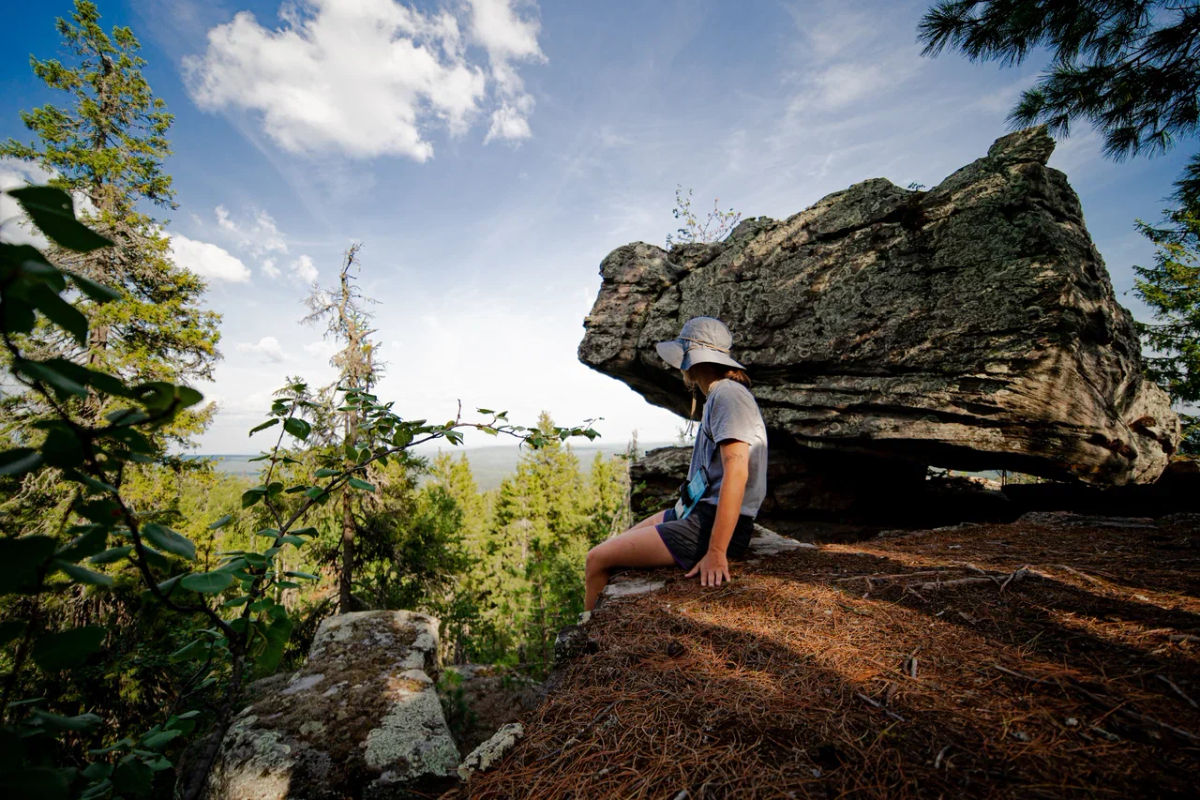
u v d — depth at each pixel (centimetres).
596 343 858
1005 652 171
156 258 1020
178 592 102
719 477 287
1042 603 208
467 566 1409
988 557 296
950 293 562
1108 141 495
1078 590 219
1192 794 104
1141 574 237
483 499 3762
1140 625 180
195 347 1046
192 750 314
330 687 321
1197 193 483
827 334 633
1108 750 120
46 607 561
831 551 332
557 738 146
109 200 1003
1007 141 579
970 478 811
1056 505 705
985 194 563
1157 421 639
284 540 139
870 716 141
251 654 123
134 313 960
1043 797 107
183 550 93
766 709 147
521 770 136
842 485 727
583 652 210
